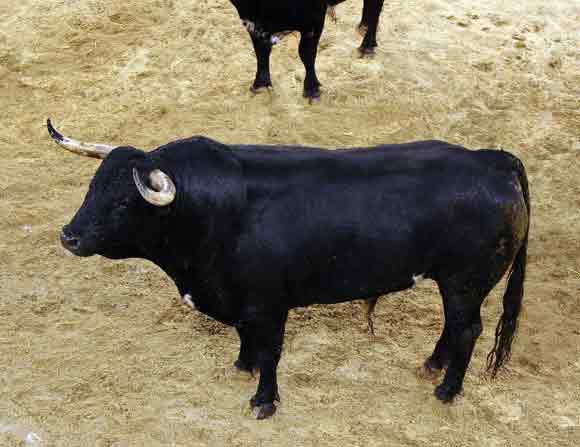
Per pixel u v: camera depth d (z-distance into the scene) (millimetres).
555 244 8500
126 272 8008
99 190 5293
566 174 9656
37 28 12422
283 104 10719
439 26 12492
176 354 6988
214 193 5504
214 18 12555
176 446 6043
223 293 5816
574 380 6777
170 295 7715
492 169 5828
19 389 6523
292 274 5789
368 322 6820
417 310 7555
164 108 10664
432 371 6711
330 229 5707
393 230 5738
